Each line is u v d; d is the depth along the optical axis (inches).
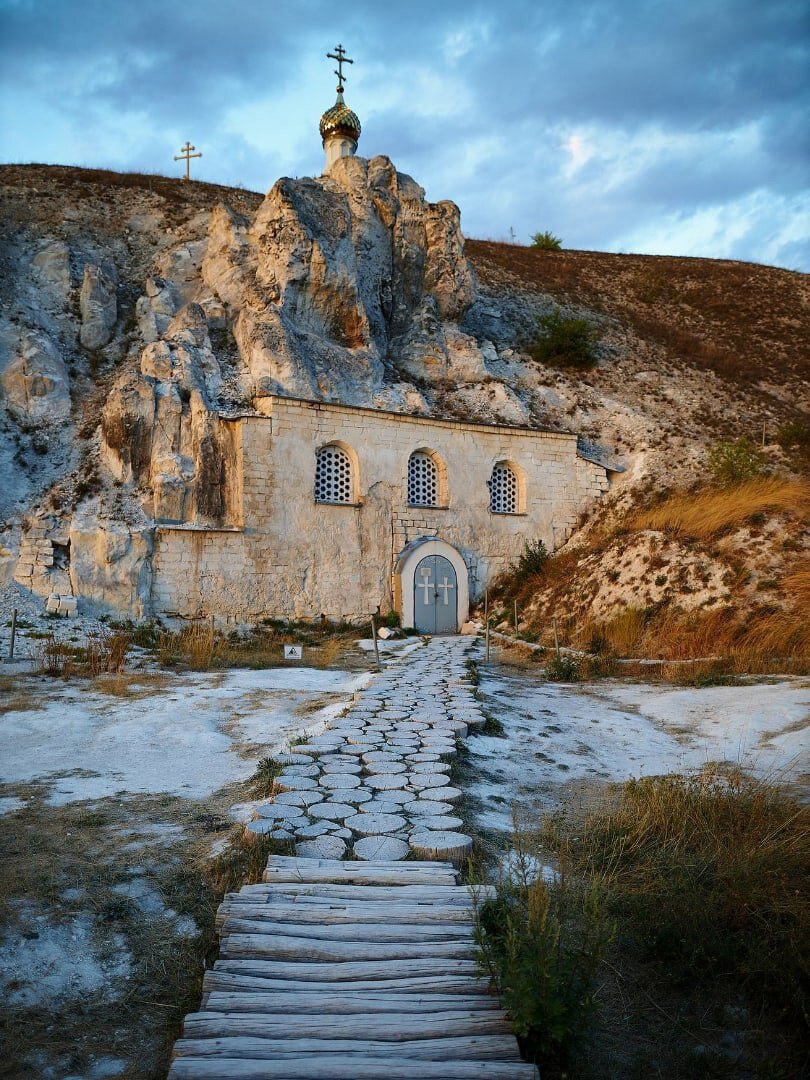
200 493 803.4
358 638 829.8
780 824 251.1
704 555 745.0
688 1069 155.6
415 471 958.4
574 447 1050.7
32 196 1296.8
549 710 464.1
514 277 1675.7
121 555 746.2
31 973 186.7
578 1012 151.5
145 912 214.4
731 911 200.5
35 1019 172.1
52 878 227.3
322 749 339.3
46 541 745.6
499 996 159.9
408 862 222.5
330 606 866.8
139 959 195.2
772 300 1839.3
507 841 252.8
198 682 539.8
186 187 1531.7
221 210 1054.4
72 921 207.3
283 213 952.3
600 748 382.0
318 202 1008.9
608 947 191.8
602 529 994.1
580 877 226.8
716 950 187.2
